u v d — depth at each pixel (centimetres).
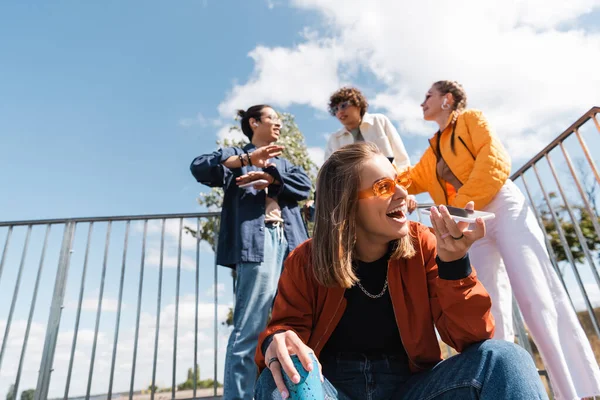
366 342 124
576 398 166
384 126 306
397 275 123
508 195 203
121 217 306
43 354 266
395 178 124
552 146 263
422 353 117
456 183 226
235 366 191
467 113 227
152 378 263
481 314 104
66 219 306
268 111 277
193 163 238
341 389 114
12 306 282
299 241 240
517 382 87
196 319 280
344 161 124
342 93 303
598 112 222
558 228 269
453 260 107
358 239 126
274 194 240
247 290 210
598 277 231
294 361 92
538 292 183
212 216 312
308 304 123
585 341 174
